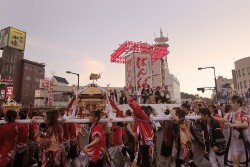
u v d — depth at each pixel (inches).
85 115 458.6
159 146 433.7
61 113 288.5
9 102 294.5
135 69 1245.1
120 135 303.9
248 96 478.9
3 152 203.2
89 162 191.9
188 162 234.7
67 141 241.6
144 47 1274.6
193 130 249.3
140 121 220.5
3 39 3191.4
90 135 199.8
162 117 235.5
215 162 235.5
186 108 289.1
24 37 3344.0
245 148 212.4
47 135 190.1
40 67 3523.6
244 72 2416.3
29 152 273.9
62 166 192.4
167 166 259.6
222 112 456.8
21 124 235.8
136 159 218.5
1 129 206.2
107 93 441.4
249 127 215.5
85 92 485.1
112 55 1365.7
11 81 2972.4
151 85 1246.9
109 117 221.9
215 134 229.8
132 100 222.5
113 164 272.2
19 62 3250.5
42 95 3233.3
